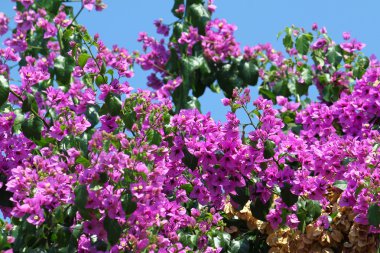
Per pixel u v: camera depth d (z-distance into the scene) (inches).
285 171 194.1
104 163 157.8
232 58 275.3
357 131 231.9
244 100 191.8
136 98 192.2
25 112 184.2
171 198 204.5
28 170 165.5
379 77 228.2
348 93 286.2
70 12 250.5
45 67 221.0
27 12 232.5
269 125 190.5
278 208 203.6
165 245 169.3
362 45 287.6
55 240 169.9
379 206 178.2
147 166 165.3
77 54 207.2
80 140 182.9
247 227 237.1
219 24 270.5
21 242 170.6
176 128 192.4
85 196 155.4
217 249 201.3
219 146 192.7
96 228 163.6
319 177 197.8
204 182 203.3
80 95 194.5
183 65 260.1
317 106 235.3
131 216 162.1
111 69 194.1
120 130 193.2
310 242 217.3
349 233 211.2
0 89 178.1
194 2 269.1
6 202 186.4
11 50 200.1
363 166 183.8
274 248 224.7
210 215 204.2
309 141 229.9
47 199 161.2
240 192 199.6
